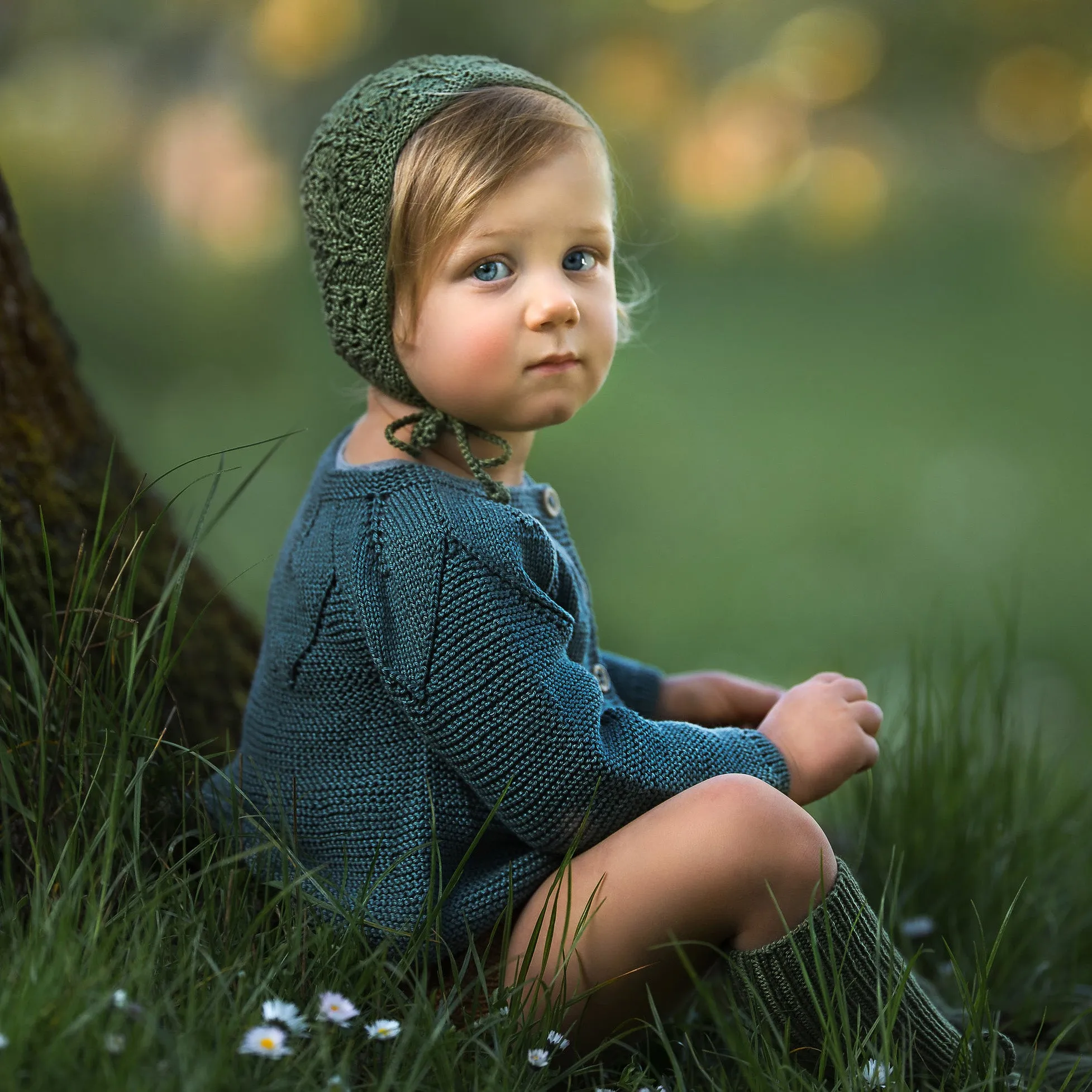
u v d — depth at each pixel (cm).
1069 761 368
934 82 758
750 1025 180
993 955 180
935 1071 183
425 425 193
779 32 756
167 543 246
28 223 911
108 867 158
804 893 173
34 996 137
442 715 175
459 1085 155
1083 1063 198
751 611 652
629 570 702
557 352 187
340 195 193
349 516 188
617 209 227
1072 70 730
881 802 250
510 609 177
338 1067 145
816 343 1092
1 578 181
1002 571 702
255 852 166
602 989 174
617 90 759
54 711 182
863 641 616
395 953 175
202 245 951
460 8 812
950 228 1059
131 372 873
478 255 185
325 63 845
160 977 156
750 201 771
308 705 188
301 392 869
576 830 176
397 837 179
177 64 928
